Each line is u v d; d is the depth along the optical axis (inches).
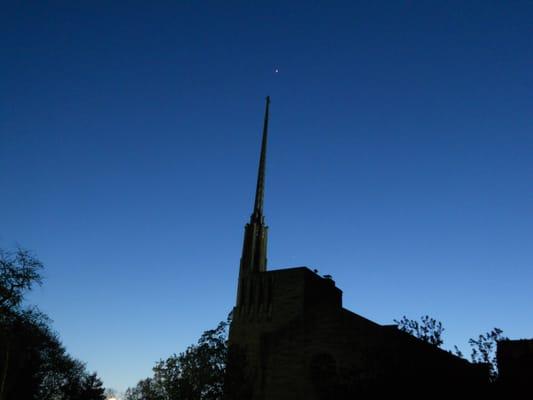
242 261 2984.7
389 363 1626.5
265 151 3567.9
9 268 2057.1
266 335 2258.9
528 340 1541.6
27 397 3024.1
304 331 2188.7
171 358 2349.9
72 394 3914.9
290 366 2151.8
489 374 1492.4
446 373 1526.8
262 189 3348.9
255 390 2196.1
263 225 3201.3
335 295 2819.9
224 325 2415.1
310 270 2691.9
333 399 1758.1
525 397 1395.2
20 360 2501.2
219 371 2284.7
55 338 3245.6
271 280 2758.4
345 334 2089.1
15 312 2162.9
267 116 3767.2
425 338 1667.1
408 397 1514.5
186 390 2241.6
